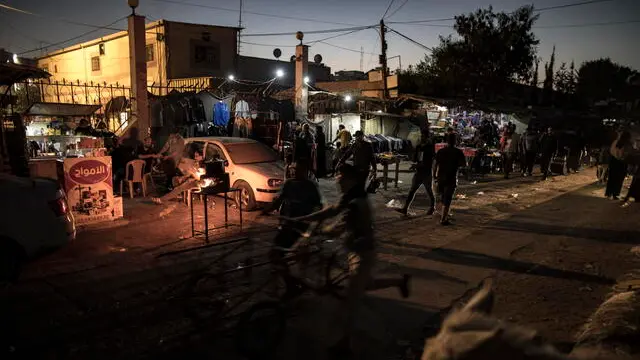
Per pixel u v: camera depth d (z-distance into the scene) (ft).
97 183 26.32
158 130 47.26
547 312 15.05
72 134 45.29
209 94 50.01
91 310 14.93
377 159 40.81
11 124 33.47
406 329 13.82
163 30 70.44
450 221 28.43
